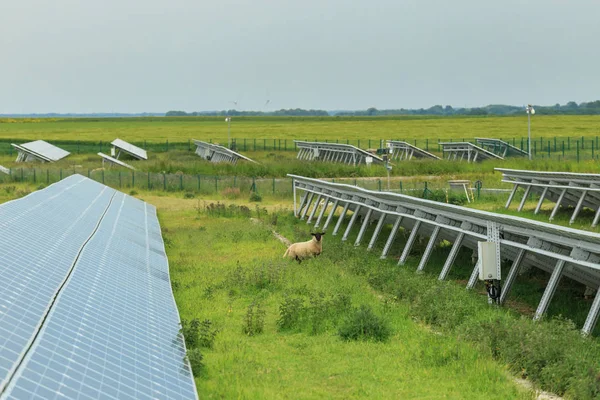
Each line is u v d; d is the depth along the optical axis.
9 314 12.60
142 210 40.44
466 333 16.45
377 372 14.66
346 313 18.84
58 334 12.45
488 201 44.19
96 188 42.75
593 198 35.16
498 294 19.95
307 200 43.44
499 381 13.94
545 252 18.42
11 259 16.80
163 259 26.27
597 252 16.59
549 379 13.70
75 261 19.30
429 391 13.56
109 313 15.20
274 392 13.55
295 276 24.09
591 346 15.39
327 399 13.24
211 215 43.62
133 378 11.91
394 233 28.09
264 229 36.34
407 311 19.22
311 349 16.42
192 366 14.54
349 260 26.41
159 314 17.27
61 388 10.27
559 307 19.88
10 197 49.44
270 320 19.19
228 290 22.67
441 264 26.50
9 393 9.40
